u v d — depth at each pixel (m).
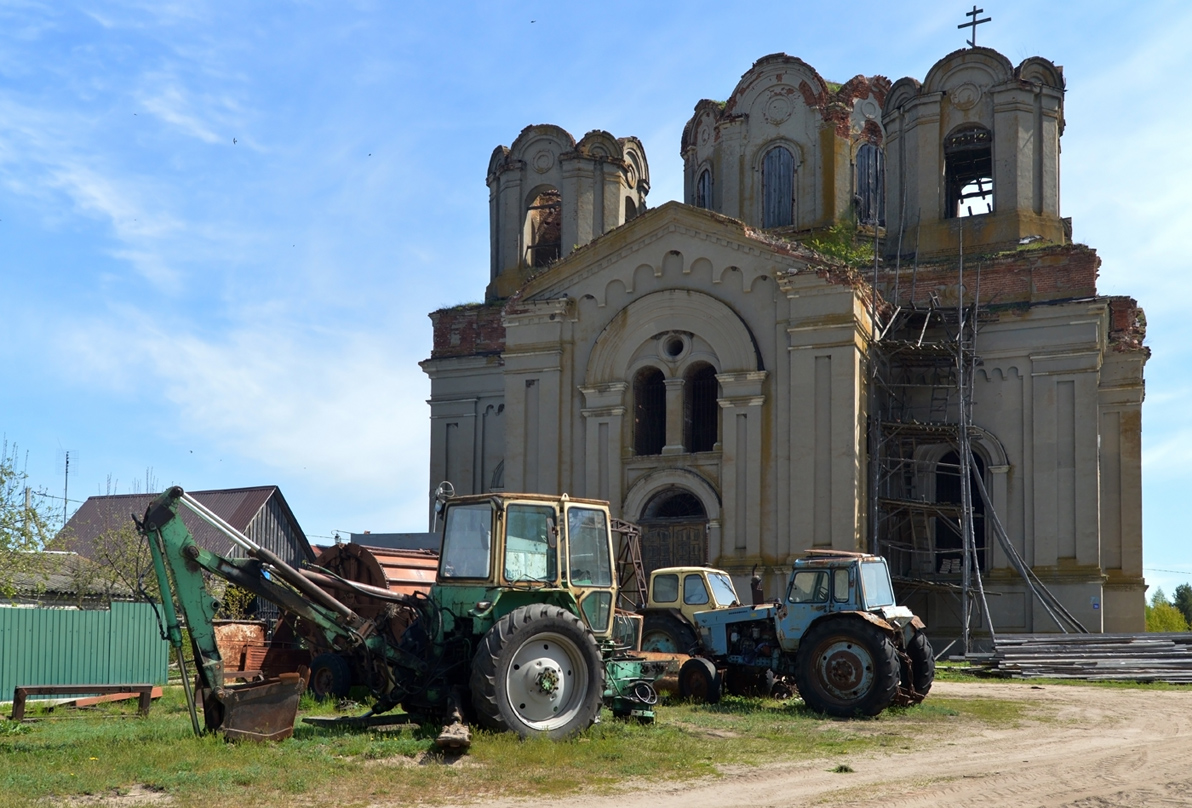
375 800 10.25
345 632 13.73
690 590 21.77
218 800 10.03
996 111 35.03
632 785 11.21
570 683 13.55
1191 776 12.20
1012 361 32.91
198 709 17.55
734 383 31.70
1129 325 36.59
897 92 36.69
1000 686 24.41
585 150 39.78
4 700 18.91
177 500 13.05
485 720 12.92
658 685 19.17
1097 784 11.66
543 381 34.47
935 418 33.66
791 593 18.80
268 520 40.94
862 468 30.84
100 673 20.14
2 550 27.44
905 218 35.69
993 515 31.88
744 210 38.34
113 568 33.19
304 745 12.44
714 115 39.91
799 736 15.04
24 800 9.75
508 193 40.78
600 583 14.88
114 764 11.34
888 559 32.44
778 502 30.86
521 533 14.29
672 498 33.34
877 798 10.79
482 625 13.77
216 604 13.08
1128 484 34.53
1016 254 33.34
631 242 33.88
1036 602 31.62
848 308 30.58
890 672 17.17
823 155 37.44
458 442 39.56
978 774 12.23
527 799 10.45
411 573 21.62
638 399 33.69
